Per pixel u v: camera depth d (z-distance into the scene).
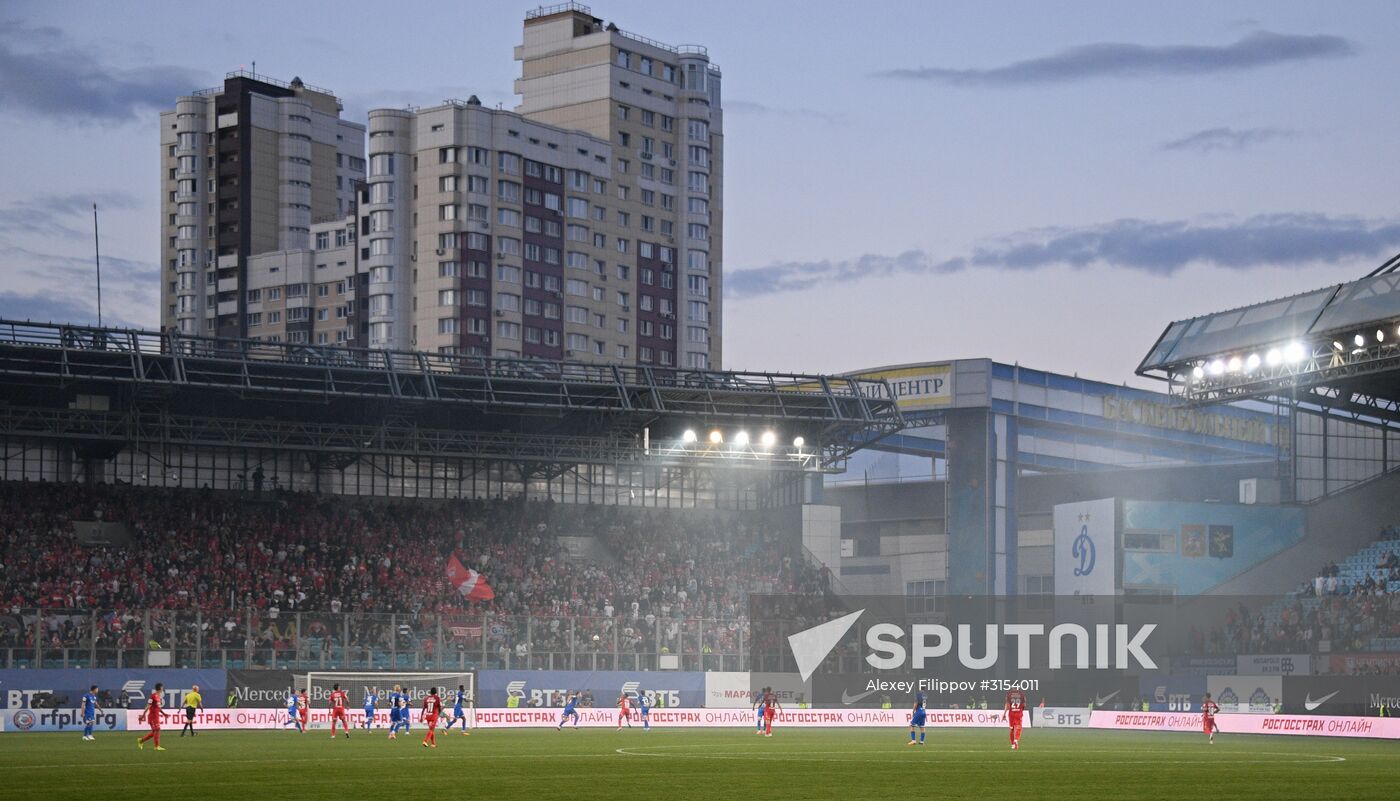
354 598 96.44
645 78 194.75
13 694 79.94
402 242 178.50
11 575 88.06
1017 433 120.75
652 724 91.50
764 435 102.31
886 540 135.12
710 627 96.88
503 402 95.88
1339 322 85.12
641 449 103.69
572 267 183.25
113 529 96.25
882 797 40.19
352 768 49.31
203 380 91.19
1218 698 93.88
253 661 86.00
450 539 105.62
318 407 97.50
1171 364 95.62
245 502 102.75
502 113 177.38
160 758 54.56
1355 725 79.19
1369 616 92.44
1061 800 39.78
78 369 89.44
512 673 91.12
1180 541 103.56
